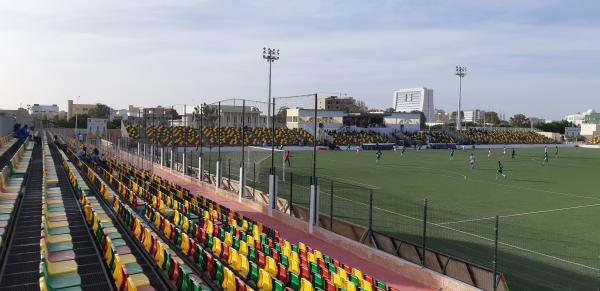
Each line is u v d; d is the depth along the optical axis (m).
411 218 22.81
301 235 19.44
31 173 30.80
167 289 10.91
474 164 54.16
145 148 46.88
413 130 101.56
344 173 42.72
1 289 10.55
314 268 12.64
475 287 12.52
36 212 18.30
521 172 46.19
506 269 15.05
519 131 121.19
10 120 65.06
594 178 41.34
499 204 27.31
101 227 13.41
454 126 151.00
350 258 16.39
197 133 74.50
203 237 15.07
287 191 30.36
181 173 37.38
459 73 105.50
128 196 21.69
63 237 13.02
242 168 26.55
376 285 11.88
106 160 41.88
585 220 22.94
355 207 25.45
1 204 17.06
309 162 53.28
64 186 26.12
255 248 14.41
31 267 12.00
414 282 14.07
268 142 78.44
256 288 11.15
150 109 91.88
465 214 24.12
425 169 47.25
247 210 24.52
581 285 13.66
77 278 9.93
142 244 13.94
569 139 128.88
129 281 8.46
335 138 85.44
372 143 86.38
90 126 67.38
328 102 167.12
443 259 13.70
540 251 17.19
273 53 84.94
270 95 85.56
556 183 37.56
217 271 11.28
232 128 81.12
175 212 18.16
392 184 35.59
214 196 28.88
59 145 53.22
